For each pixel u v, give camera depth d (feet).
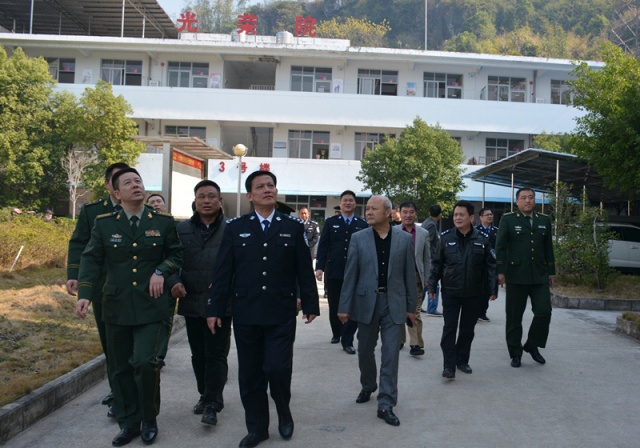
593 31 198.80
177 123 90.74
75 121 73.77
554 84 95.35
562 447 12.49
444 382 17.83
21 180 72.59
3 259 36.78
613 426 13.85
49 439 12.87
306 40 93.97
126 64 91.30
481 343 24.07
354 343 24.34
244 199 94.17
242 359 12.93
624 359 20.99
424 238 21.59
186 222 15.69
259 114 88.89
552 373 18.98
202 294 15.14
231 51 88.79
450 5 219.82
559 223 40.52
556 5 216.54
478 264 18.44
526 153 45.42
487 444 12.66
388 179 76.23
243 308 12.91
